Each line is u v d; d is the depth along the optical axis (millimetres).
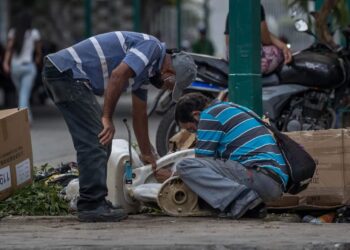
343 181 11992
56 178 13508
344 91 15906
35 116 32938
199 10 65875
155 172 12102
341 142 11984
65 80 11023
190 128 11758
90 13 36312
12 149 12250
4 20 46250
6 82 35188
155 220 11516
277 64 15828
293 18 19016
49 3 55844
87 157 11148
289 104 15812
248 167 11352
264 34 15930
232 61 13070
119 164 11922
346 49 15984
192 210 11688
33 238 10492
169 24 60719
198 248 9836
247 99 12984
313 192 12086
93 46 11070
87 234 10648
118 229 10930
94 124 11125
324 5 16672
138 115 11922
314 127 15711
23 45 26016
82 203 11406
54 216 12109
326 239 10203
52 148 21156
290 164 11328
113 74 10781
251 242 10016
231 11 13016
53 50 36062
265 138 11422
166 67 11164
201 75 16047
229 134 11445
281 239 10203
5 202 12359
